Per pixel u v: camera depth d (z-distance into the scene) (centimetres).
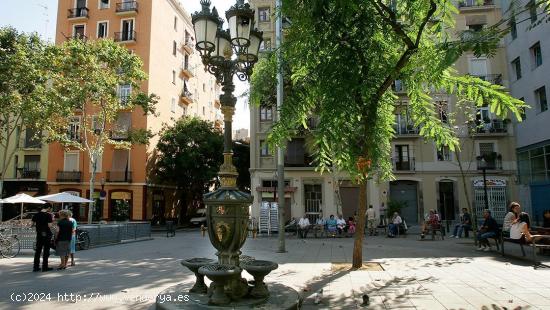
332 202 3097
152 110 2877
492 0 3078
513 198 2956
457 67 3094
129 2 3872
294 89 995
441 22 712
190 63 4753
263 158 3183
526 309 594
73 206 3734
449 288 755
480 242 1462
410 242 1877
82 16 3938
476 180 3016
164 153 3759
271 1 3269
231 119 692
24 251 1568
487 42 507
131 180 3684
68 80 2448
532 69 2623
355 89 808
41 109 2280
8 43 2266
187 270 1051
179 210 4444
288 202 3116
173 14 4338
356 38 815
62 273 1018
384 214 2808
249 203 644
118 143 2989
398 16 846
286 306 582
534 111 2614
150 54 3784
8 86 2202
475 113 2294
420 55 757
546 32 2438
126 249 1644
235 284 620
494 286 771
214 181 3906
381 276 890
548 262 1065
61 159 3822
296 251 1485
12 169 3931
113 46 2569
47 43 2375
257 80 1086
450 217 3045
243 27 720
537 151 2603
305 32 802
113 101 2680
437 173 3077
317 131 863
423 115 1065
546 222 1362
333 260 1202
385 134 1077
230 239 630
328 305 641
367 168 922
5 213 3850
